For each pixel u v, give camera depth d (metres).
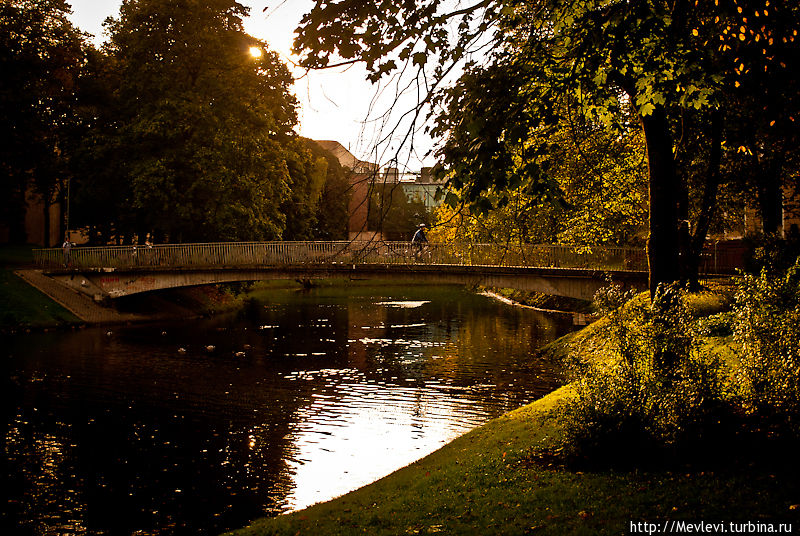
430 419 17.66
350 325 38.47
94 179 41.50
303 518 9.91
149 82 40.56
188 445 15.55
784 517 6.91
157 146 41.50
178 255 39.72
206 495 12.47
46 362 26.08
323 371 24.55
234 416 18.16
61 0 45.06
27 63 41.31
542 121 8.45
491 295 62.97
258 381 22.78
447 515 8.63
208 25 40.84
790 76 12.49
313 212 59.19
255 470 13.81
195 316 42.84
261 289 68.44
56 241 61.88
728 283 23.94
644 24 9.46
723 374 10.23
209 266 38.53
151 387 21.88
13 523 11.20
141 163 39.78
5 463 14.27
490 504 8.68
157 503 12.06
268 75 42.09
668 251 14.98
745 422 9.69
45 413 18.44
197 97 40.25
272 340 32.34
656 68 10.14
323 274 36.81
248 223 41.72
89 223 47.97
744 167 23.66
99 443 15.70
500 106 7.87
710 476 8.30
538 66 8.81
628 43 9.63
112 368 25.06
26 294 36.59
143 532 10.85
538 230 34.06
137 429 16.91
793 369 9.41
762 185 24.33
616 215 30.33
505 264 34.00
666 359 9.84
